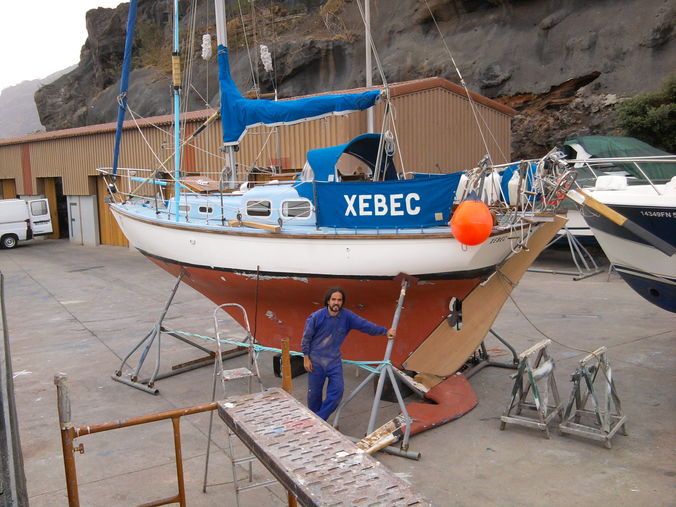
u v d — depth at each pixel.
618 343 7.86
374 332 5.30
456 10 24.39
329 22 29.89
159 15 43.66
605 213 5.60
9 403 3.90
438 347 6.27
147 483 4.60
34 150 27.08
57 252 23.00
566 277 13.18
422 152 13.98
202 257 6.94
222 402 3.63
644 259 6.92
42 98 53.03
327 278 6.09
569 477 4.47
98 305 12.16
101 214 24.27
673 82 16.64
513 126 20.66
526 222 5.70
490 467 4.69
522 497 4.21
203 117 17.14
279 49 29.33
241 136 7.40
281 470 2.76
